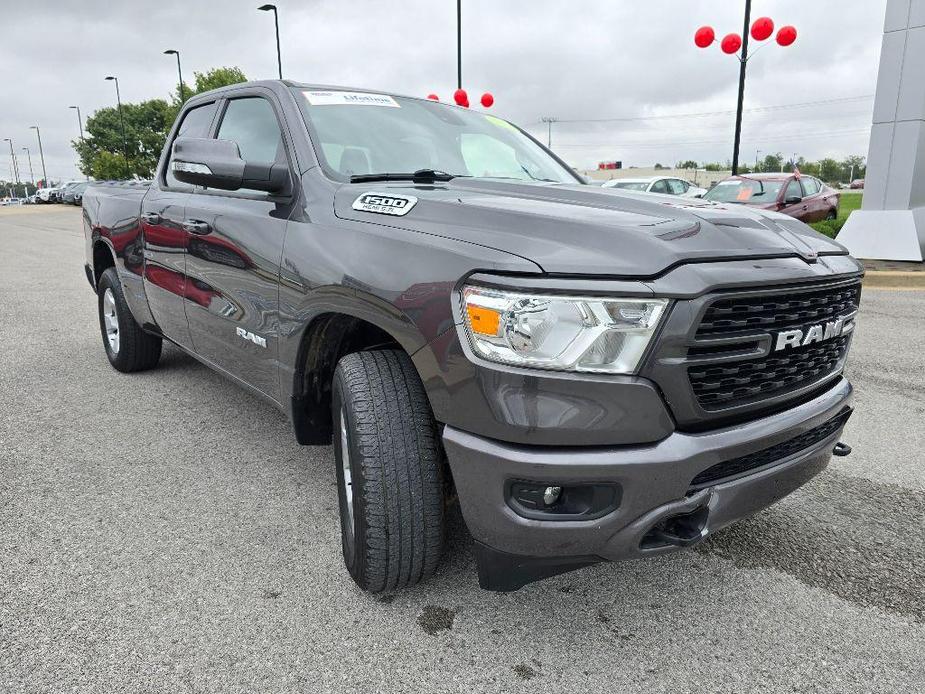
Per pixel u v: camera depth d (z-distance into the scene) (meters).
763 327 1.89
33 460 3.28
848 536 2.73
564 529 1.76
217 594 2.25
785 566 2.51
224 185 2.63
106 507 2.83
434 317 1.83
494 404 1.71
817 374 2.18
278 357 2.58
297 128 2.84
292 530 2.67
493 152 3.32
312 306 2.30
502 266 1.73
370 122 3.04
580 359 1.67
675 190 16.58
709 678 1.93
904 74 10.74
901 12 10.62
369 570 2.09
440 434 2.04
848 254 2.37
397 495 2.02
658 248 1.77
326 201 2.48
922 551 2.62
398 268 1.97
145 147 57.81
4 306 7.45
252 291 2.71
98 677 1.87
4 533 2.60
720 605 2.27
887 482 3.23
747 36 13.95
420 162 2.98
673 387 1.72
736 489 1.91
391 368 2.09
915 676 1.95
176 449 3.44
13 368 4.87
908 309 7.62
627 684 1.90
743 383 1.87
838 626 2.17
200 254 3.14
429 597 2.26
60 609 2.15
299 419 2.57
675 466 1.73
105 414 3.92
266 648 2.01
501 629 2.12
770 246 1.96
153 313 3.92
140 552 2.49
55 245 15.55
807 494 3.10
